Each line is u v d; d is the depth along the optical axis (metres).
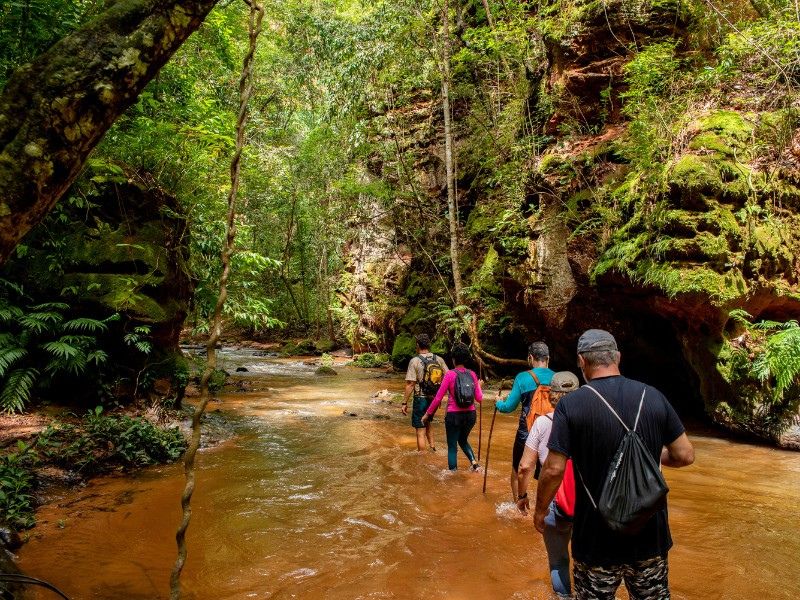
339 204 21.58
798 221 7.59
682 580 3.29
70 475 5.33
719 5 8.80
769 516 4.46
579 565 2.24
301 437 7.71
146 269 7.95
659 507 1.99
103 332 7.45
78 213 7.61
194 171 9.60
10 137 2.06
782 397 6.80
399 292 18.92
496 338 13.60
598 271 8.51
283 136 23.34
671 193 7.29
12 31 6.06
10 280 7.00
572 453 2.25
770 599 3.04
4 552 2.91
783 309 7.61
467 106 16.42
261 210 25.03
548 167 10.48
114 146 8.06
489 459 6.57
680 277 7.05
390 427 8.47
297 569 3.48
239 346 27.06
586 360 2.44
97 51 2.16
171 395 8.58
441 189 17.17
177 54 9.98
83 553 3.71
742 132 7.42
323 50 17.03
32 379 6.60
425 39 14.51
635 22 9.28
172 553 3.74
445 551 3.78
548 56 11.16
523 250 11.31
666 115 8.18
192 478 1.87
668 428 2.22
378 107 16.36
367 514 4.57
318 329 26.62
